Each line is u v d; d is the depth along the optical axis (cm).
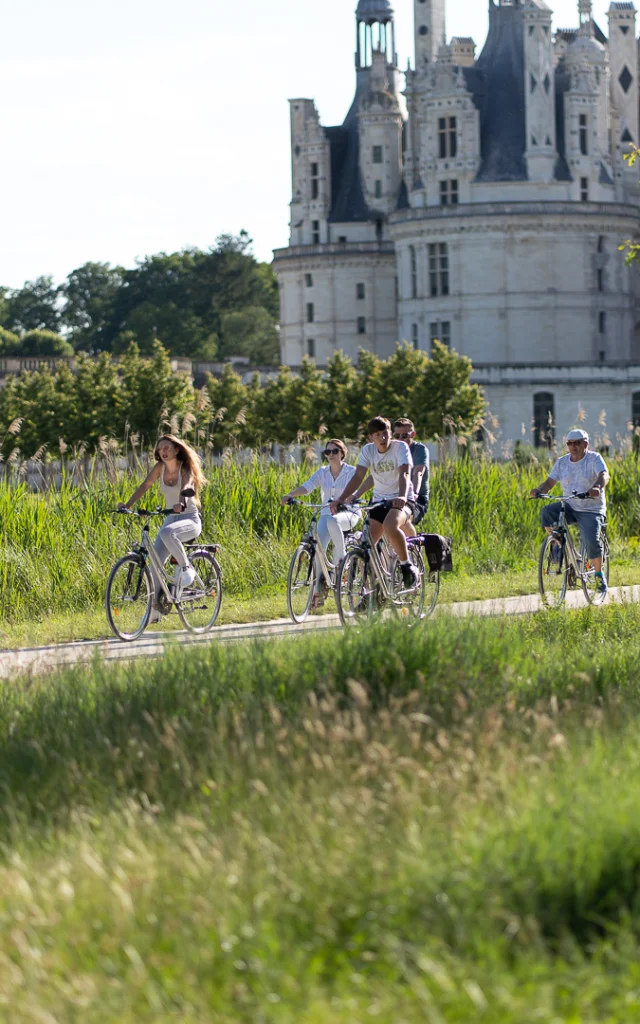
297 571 2666
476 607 2792
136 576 2516
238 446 3969
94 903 960
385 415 13500
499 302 17612
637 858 960
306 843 1045
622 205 17888
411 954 865
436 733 1367
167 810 1189
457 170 17750
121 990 845
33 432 11312
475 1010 798
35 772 1313
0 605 2905
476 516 3800
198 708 1473
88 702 1552
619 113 19338
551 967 858
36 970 873
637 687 1667
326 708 1355
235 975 866
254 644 1739
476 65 18600
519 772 1167
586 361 17312
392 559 2556
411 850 1013
